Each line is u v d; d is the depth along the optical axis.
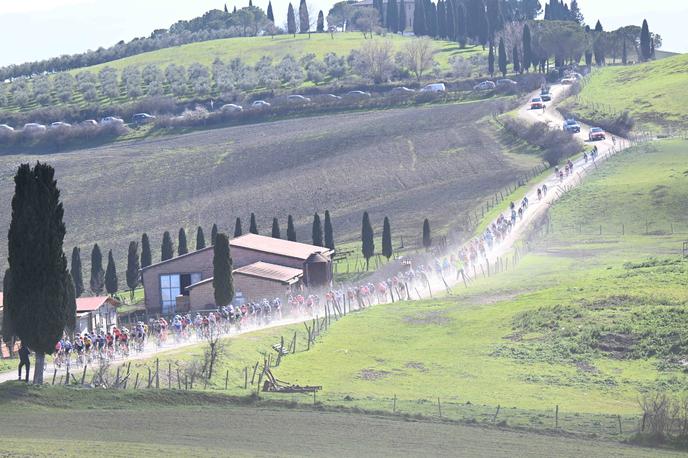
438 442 181.38
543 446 179.75
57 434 179.75
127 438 177.62
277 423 194.62
